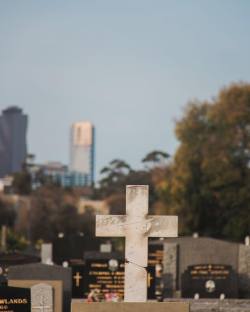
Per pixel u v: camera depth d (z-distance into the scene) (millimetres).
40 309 57500
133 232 43406
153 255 78625
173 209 129250
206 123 130875
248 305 56844
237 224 124062
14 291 47562
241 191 124188
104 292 71125
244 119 128375
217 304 56750
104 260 71438
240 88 130375
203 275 74375
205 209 127688
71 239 91625
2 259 75938
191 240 79188
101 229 43438
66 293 61969
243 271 77875
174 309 40594
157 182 175625
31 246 142500
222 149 127250
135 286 43406
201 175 128250
